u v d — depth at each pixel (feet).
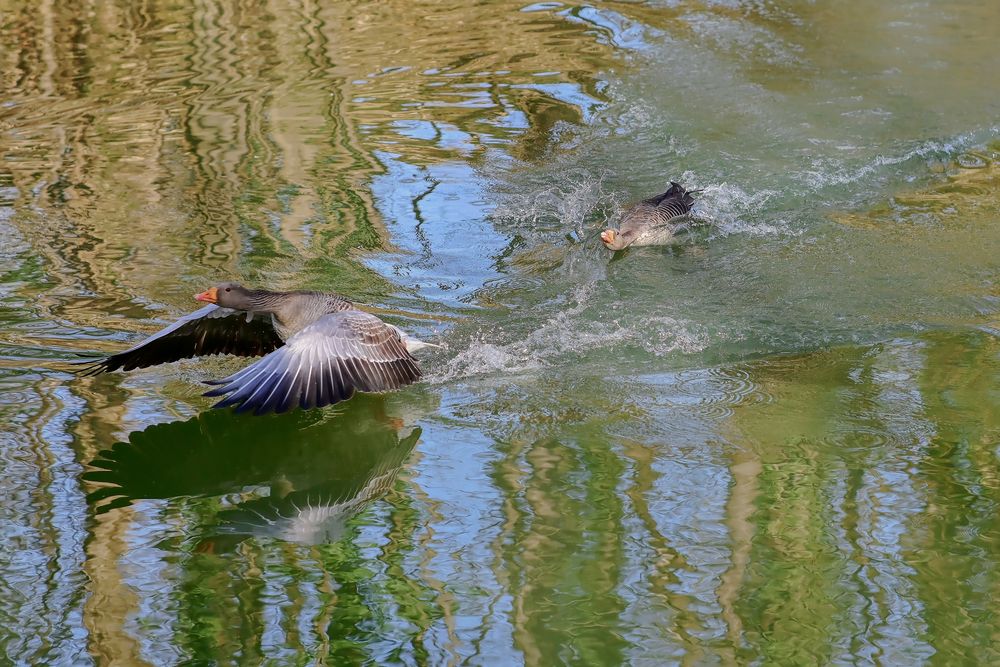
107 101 47.14
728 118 44.78
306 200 37.73
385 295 31.42
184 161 40.96
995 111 44.83
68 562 20.40
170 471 24.03
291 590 19.69
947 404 25.45
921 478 22.48
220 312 25.80
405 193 38.45
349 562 20.56
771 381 27.02
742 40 53.98
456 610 18.99
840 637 17.98
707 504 21.91
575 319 30.48
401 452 24.53
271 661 17.70
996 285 31.71
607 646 17.97
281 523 22.21
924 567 19.74
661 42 53.72
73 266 32.76
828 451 23.68
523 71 50.55
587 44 53.98
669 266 33.86
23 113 45.80
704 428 24.94
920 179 39.50
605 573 19.89
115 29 56.39
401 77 49.96
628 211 36.37
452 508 22.15
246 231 35.17
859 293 31.65
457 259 33.91
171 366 28.58
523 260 34.12
